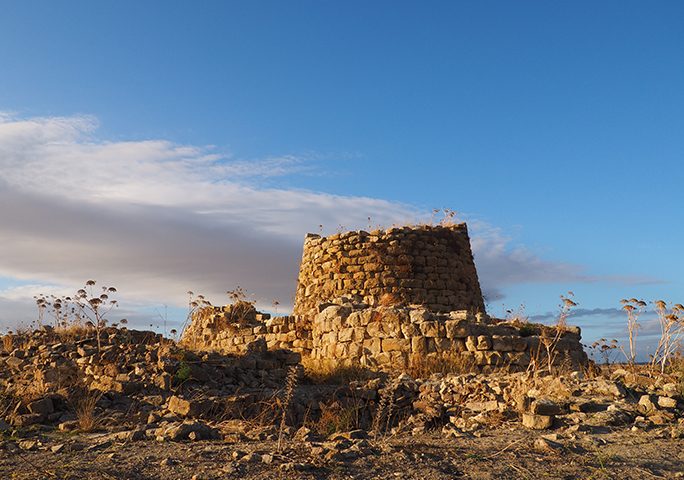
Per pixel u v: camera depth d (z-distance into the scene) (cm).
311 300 2700
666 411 1042
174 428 913
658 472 720
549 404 1030
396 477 679
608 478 689
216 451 800
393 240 2630
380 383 1420
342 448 802
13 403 1161
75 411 1172
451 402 1277
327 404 1302
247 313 2680
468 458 772
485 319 2012
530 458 773
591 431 948
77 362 1457
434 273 2636
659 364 1425
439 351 1831
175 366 1380
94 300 1666
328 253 2705
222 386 1405
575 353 1889
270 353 1709
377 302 2378
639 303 1468
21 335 1989
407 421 1173
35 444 875
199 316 2733
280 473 682
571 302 1722
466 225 2852
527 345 1834
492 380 1352
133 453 796
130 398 1255
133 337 2034
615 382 1214
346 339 1973
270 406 1205
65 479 669
